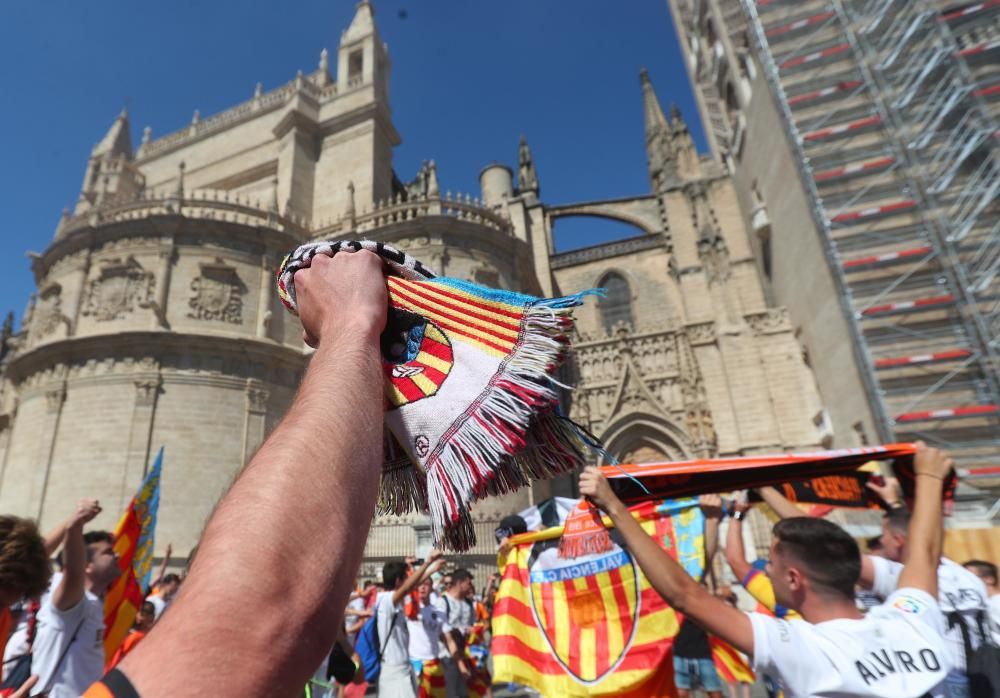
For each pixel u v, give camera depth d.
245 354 23.12
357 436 0.63
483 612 12.02
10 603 2.84
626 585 4.43
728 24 29.61
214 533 0.49
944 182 17.17
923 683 2.02
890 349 18.45
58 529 4.04
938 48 17.67
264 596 0.43
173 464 20.92
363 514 0.57
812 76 22.12
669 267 34.78
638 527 2.32
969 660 2.83
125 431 21.09
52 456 21.38
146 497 5.63
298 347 24.89
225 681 0.37
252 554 0.45
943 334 17.62
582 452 1.12
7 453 22.98
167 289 23.41
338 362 0.74
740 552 4.05
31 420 22.75
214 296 23.72
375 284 0.93
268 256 25.44
